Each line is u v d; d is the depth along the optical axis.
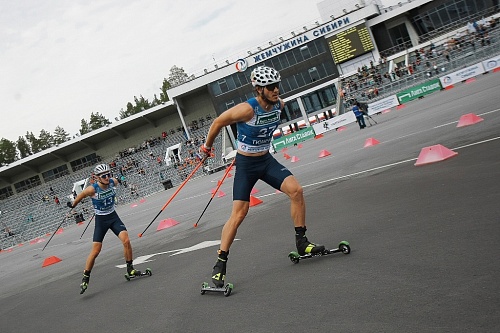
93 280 8.69
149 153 55.34
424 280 3.58
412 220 5.45
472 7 51.12
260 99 4.81
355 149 17.02
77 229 31.91
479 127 10.84
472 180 6.32
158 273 7.33
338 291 3.92
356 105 27.30
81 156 62.19
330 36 55.41
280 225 8.22
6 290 11.59
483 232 4.23
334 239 5.77
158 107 56.94
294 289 4.34
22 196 57.06
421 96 34.22
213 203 17.02
